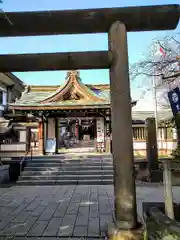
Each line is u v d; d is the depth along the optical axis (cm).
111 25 470
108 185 1056
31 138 1661
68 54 464
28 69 474
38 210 661
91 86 1853
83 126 2839
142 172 1181
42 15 462
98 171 1171
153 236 389
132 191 436
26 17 463
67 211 647
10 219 584
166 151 1909
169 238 348
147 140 1166
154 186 1011
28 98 1764
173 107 588
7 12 463
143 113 2244
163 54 846
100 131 1703
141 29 481
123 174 437
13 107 1515
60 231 503
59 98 1584
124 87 454
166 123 1758
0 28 469
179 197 777
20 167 1237
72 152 1720
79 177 1133
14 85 2244
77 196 834
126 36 469
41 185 1080
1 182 1143
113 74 462
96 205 706
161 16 463
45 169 1216
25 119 1877
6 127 1297
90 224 541
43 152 1597
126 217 428
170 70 798
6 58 468
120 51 461
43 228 520
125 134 445
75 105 1501
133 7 468
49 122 1686
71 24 468
